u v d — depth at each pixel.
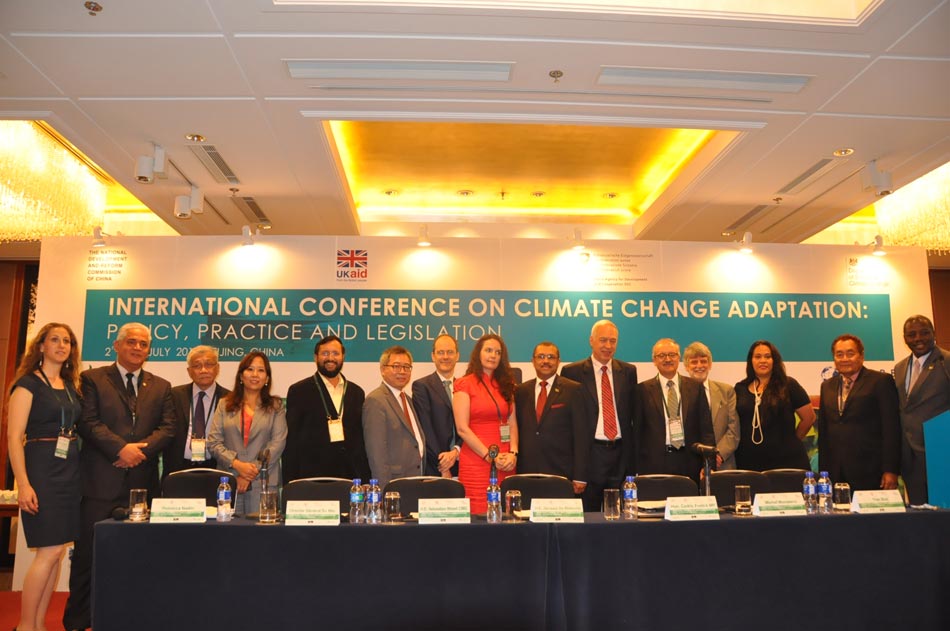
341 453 4.65
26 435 3.98
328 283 6.67
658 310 6.83
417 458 4.62
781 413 5.10
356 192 7.89
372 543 2.79
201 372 5.07
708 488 3.64
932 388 4.84
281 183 6.40
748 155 5.80
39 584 3.91
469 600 2.78
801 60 4.38
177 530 2.80
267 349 6.54
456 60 4.39
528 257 6.83
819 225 7.62
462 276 6.76
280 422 4.64
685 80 4.63
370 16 3.92
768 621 2.87
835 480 5.00
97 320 6.51
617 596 2.81
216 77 4.56
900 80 4.61
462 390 4.59
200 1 3.75
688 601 2.84
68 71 4.47
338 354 4.83
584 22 3.99
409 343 6.63
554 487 3.57
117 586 2.77
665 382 5.04
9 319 8.29
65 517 3.98
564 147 6.69
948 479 3.32
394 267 6.73
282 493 3.47
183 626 2.75
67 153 6.54
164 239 6.64
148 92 4.75
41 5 3.76
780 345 6.86
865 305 6.98
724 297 6.88
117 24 3.95
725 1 3.97
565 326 6.76
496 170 7.27
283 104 4.93
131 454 4.25
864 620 2.94
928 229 7.20
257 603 2.76
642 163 7.09
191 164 5.96
